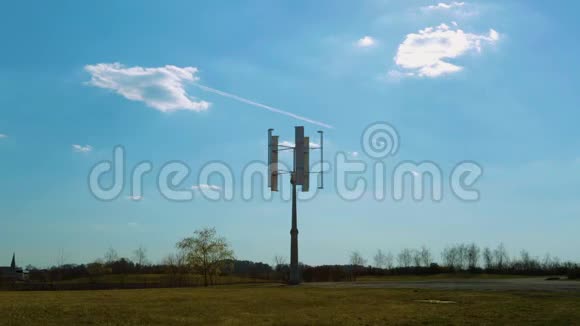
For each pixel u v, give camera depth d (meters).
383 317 22.09
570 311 23.02
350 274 79.69
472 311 23.86
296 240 48.72
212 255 81.31
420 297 31.22
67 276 103.75
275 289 39.81
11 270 114.81
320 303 28.05
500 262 108.62
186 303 27.17
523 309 24.12
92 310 23.17
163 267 107.44
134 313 22.42
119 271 106.88
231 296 32.09
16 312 22.12
